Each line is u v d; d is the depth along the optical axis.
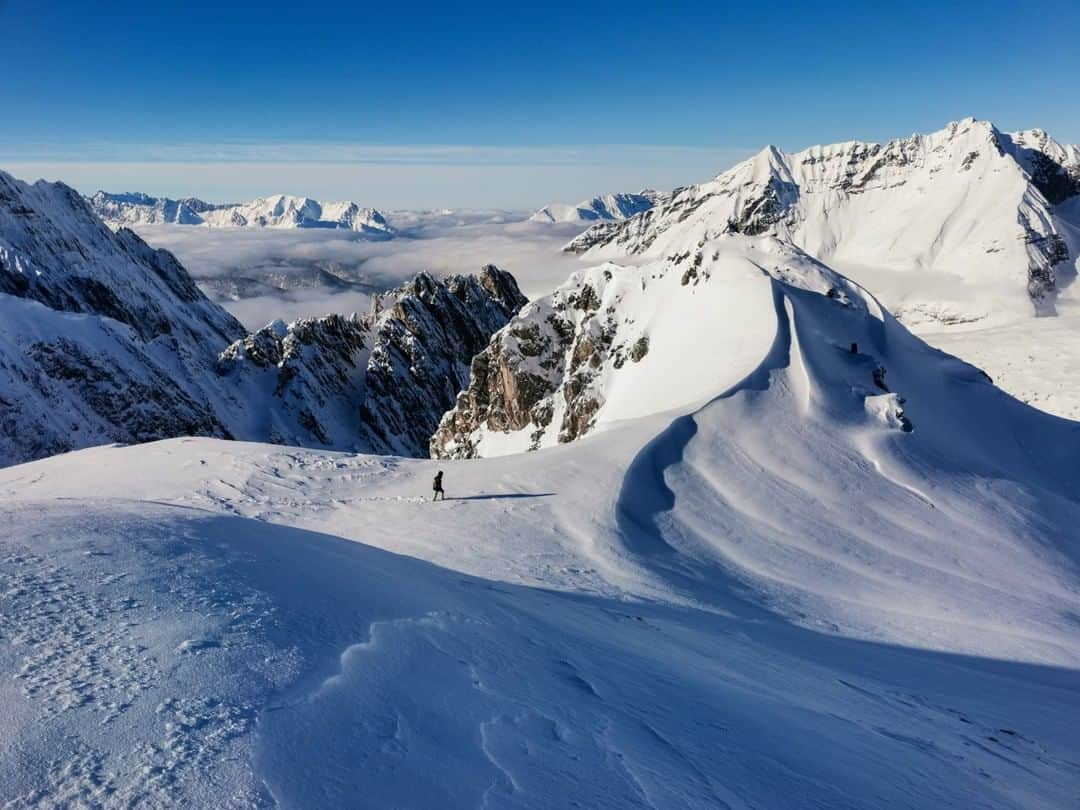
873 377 49.69
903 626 22.84
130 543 9.66
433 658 7.62
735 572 26.31
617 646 11.88
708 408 41.97
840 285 66.31
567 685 8.02
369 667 6.77
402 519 30.22
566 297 115.88
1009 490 37.41
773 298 58.47
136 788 4.08
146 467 39.91
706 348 62.47
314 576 10.20
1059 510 36.31
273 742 4.91
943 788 8.34
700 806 5.54
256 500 33.97
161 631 6.62
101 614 6.86
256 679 5.89
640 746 6.55
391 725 5.62
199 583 8.36
